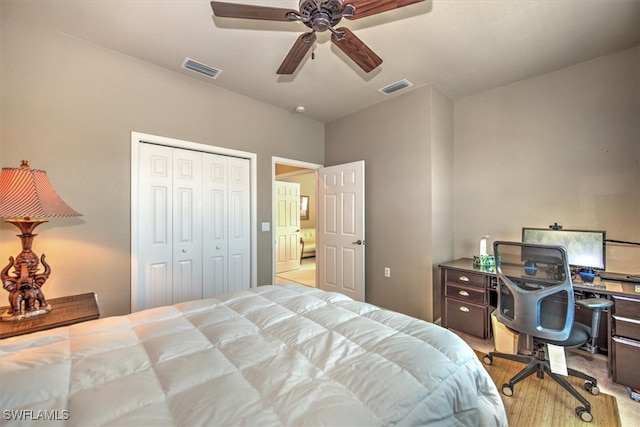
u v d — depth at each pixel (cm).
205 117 295
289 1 183
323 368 98
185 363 99
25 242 173
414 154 311
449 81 290
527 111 285
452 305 272
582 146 254
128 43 229
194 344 114
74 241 220
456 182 335
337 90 312
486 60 251
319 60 251
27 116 203
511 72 272
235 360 103
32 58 204
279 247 589
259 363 100
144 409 76
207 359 102
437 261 304
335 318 139
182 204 283
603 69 244
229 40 224
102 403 77
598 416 165
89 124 228
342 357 104
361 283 346
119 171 242
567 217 261
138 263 252
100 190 232
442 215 314
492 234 307
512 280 191
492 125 308
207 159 301
